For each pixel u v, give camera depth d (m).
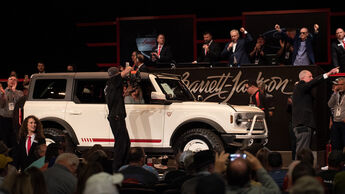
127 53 21.23
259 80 14.02
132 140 11.80
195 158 6.02
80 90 12.23
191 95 12.95
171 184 6.36
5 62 21.11
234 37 15.15
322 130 14.20
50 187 6.28
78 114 12.03
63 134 11.98
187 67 14.56
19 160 10.84
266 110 13.08
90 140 11.95
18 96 14.82
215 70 14.30
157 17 21.09
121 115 11.01
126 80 11.95
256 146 10.79
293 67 13.81
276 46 19.64
